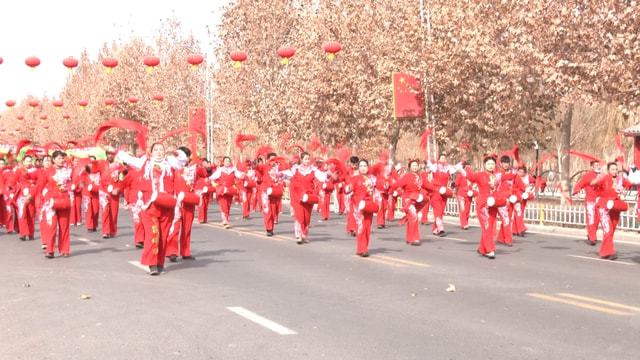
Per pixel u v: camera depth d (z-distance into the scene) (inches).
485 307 384.5
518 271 520.7
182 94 2395.4
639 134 1296.8
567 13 927.0
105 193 776.9
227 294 423.5
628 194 1176.8
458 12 1141.7
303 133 1657.2
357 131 1558.8
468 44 1117.7
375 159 1807.3
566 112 1202.0
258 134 1913.1
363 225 603.5
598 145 1601.9
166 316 359.9
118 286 451.8
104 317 357.7
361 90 1387.8
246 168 1152.8
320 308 381.4
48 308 381.1
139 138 498.9
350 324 342.0
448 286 453.4
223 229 878.4
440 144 1296.8
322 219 1067.9
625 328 333.1
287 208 1362.0
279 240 741.9
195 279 481.4
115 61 879.1
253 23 1863.9
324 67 1493.6
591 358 280.2
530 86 1173.1
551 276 496.7
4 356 286.0
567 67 962.1
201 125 1989.4
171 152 556.7
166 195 494.6
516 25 1048.2
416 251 645.9
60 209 600.1
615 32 888.3
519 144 1320.1
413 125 1368.1
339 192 1210.0
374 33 1392.7
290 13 1868.8
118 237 784.3
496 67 1173.7
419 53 1196.5
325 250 650.8
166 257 583.5
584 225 879.1
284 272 514.3
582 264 561.9
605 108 1582.2
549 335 319.3
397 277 490.9
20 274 505.0
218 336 317.4
